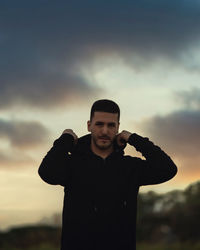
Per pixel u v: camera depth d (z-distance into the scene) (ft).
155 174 11.53
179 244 114.01
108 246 10.79
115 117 11.28
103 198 10.93
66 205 11.18
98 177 11.04
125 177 11.21
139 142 11.81
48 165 11.08
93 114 11.35
